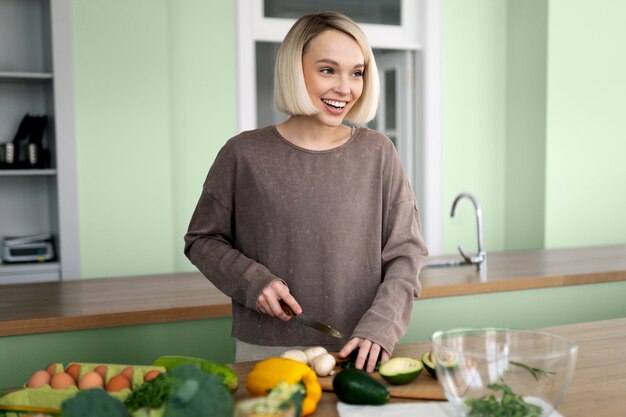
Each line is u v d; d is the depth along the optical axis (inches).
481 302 102.1
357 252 61.6
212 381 38.0
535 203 180.9
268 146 61.2
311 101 57.9
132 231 151.5
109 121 147.8
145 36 148.7
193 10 159.0
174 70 158.7
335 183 60.7
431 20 180.9
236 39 162.7
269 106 171.9
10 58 153.3
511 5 185.5
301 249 60.4
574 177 179.6
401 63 184.2
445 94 183.8
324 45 57.0
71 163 142.9
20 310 85.1
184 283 106.0
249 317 61.2
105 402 36.9
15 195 155.3
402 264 61.4
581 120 179.0
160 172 152.5
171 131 159.8
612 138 182.7
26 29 153.9
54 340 81.4
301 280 60.6
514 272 110.5
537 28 177.0
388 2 180.4
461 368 39.3
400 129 186.2
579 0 175.6
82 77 145.2
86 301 91.1
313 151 60.9
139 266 152.6
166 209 153.6
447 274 108.9
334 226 60.6
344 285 61.3
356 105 60.9
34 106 155.2
